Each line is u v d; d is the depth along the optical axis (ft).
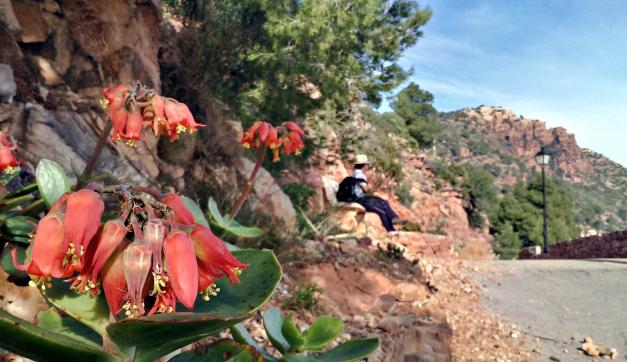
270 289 4.40
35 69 16.96
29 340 3.31
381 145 89.97
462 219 130.93
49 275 3.24
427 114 156.04
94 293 3.33
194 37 28.86
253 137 12.37
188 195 20.89
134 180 16.87
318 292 17.28
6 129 13.58
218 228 11.16
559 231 182.39
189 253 3.25
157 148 21.76
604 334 23.90
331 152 69.56
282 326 7.18
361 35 57.47
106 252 3.17
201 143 24.45
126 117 6.53
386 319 16.35
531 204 188.55
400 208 84.12
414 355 15.62
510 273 35.50
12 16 16.83
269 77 47.60
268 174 28.58
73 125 16.51
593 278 34.78
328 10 51.83
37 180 5.67
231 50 33.04
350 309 17.67
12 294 7.48
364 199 39.96
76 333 4.73
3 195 9.55
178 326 3.31
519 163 632.38
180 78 27.12
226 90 36.91
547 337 23.07
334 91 53.62
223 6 40.68
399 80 59.31
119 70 20.95
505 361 19.22
